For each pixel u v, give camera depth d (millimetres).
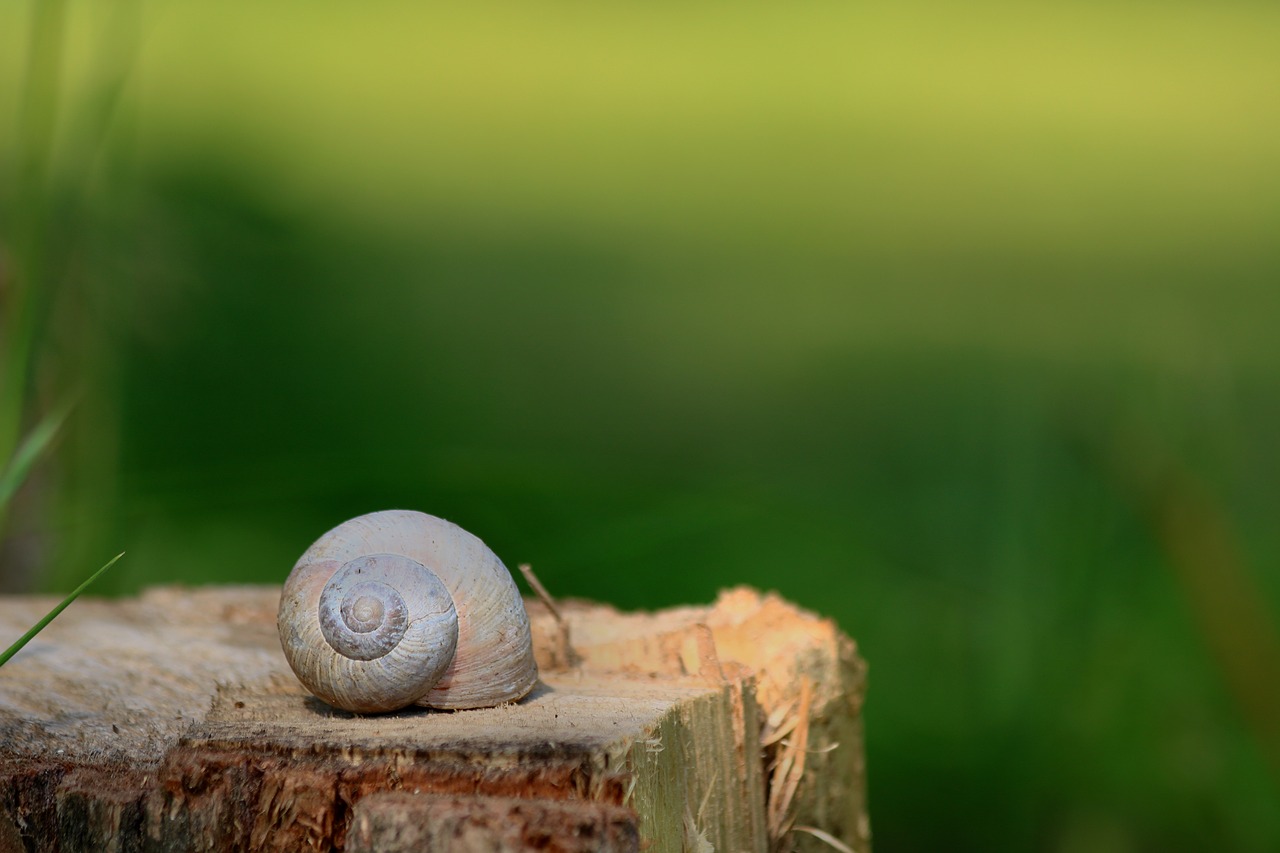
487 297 9148
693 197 13180
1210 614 2947
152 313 3307
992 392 4984
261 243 4594
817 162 14539
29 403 2994
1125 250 10664
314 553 1585
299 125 12977
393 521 1615
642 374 7797
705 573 4230
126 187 3154
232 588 2684
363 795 1372
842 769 2086
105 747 1572
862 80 17672
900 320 8938
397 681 1507
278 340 6402
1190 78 16156
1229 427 3043
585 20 19750
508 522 3486
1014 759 3184
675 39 19578
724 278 10414
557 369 7805
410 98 15625
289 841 1387
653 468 5465
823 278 10219
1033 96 16281
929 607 3555
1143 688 3107
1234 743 3057
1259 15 19078
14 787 1473
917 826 3156
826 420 6684
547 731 1447
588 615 2178
